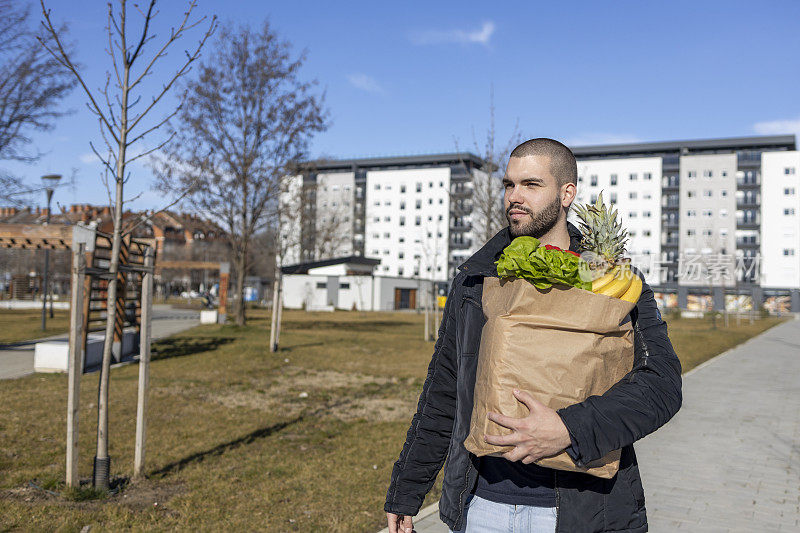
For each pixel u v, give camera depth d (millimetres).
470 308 2025
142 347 5633
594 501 1729
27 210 19188
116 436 7098
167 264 29438
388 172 93438
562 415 1487
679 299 77812
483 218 16844
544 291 1536
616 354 1586
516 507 1814
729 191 81000
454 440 1989
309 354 16344
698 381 13328
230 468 5941
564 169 1986
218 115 22594
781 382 13227
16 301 45625
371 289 60594
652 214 82438
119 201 5332
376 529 4492
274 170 23750
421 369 14062
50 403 8883
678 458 6824
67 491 4973
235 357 15031
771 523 4812
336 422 8266
